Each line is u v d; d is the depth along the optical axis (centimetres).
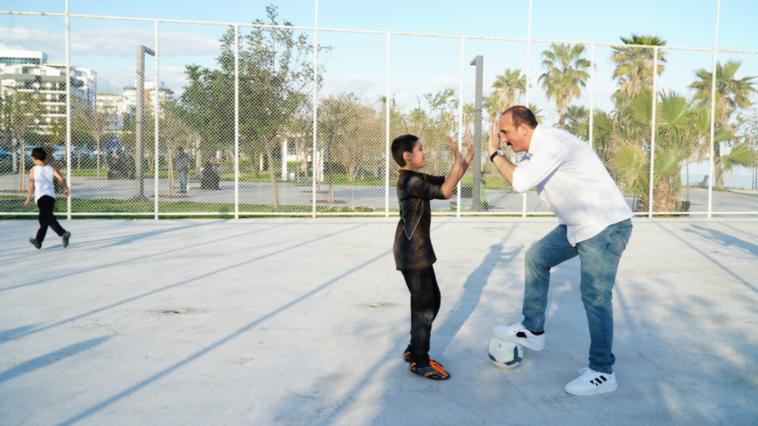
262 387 282
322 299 465
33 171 682
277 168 1158
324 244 773
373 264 625
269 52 1070
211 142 1098
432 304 299
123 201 1300
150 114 1145
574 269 619
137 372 300
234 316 411
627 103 1187
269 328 383
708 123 1217
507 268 615
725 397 278
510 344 316
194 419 245
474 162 1204
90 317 403
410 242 295
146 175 1388
